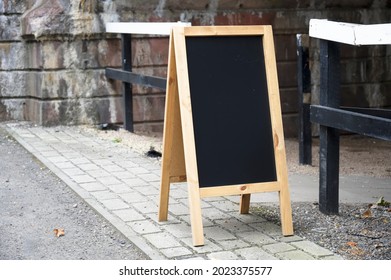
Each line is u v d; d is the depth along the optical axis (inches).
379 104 458.3
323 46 218.8
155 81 341.7
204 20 413.7
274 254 187.9
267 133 207.0
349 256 186.5
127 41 385.7
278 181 204.8
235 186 200.4
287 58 430.9
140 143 357.1
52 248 203.6
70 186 266.7
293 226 213.2
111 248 201.5
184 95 197.9
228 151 201.8
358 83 450.6
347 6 444.5
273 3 424.2
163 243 197.6
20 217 234.4
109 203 241.3
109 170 293.3
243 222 217.9
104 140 363.3
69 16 387.2
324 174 224.5
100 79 399.2
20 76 412.5
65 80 392.8
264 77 209.3
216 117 202.1
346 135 441.1
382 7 454.9
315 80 436.5
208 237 202.8
